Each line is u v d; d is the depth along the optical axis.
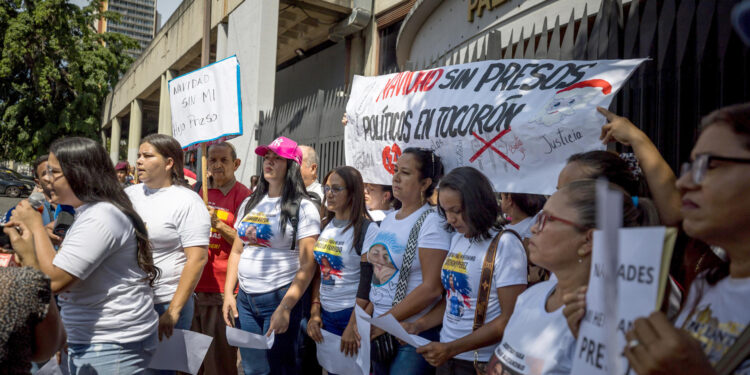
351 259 2.86
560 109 2.66
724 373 0.92
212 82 4.18
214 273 3.64
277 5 9.48
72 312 2.16
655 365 0.85
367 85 3.96
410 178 2.61
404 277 2.44
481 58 4.35
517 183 2.78
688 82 2.81
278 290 3.12
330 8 10.91
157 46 18.33
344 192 2.89
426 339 2.19
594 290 1.04
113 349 2.16
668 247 0.88
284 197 3.13
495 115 2.93
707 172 1.01
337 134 6.40
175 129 4.53
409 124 3.45
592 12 4.44
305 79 15.12
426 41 7.56
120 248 2.18
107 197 2.18
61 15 21.92
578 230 1.27
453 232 2.41
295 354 3.05
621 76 2.57
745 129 0.96
